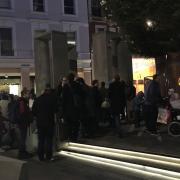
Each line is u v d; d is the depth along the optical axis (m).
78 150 13.59
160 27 14.85
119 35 18.38
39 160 13.05
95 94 15.22
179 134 13.55
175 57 19.20
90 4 44.03
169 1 13.39
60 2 41.88
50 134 12.95
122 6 15.10
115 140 13.67
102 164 12.03
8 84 38.66
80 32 42.84
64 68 15.90
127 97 17.17
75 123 14.27
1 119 15.61
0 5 38.75
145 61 21.72
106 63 18.53
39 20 40.41
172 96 14.77
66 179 10.47
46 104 12.81
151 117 13.89
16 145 15.54
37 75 17.17
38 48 17.14
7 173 6.64
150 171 10.60
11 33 39.03
